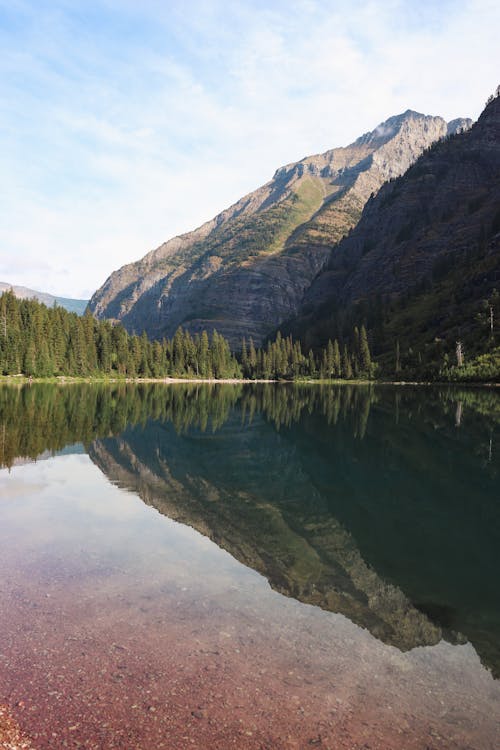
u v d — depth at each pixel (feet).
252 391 459.73
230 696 29.45
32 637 35.32
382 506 81.25
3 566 48.88
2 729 25.70
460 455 124.67
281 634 37.73
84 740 25.29
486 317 579.48
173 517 70.38
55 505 73.51
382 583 50.55
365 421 196.95
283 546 60.59
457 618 42.93
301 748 25.45
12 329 495.41
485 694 31.27
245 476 101.24
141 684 30.25
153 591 44.39
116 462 108.88
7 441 130.00
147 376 643.45
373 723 27.78
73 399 284.20
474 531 69.36
